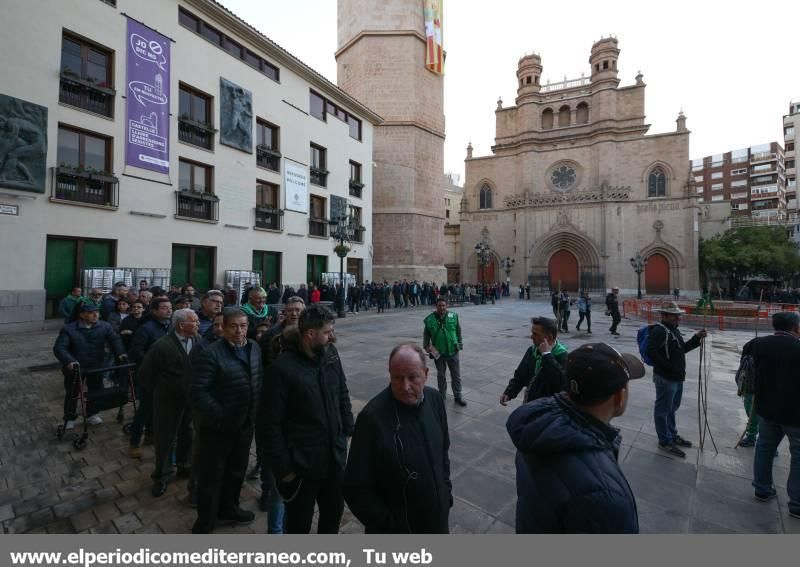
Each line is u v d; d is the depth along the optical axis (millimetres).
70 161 12258
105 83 13078
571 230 40594
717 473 4000
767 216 53469
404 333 13336
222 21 16812
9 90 10867
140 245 13773
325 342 2627
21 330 11000
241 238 17547
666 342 4504
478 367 8633
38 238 11375
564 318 14672
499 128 47375
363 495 1943
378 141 29281
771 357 3389
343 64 31641
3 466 3963
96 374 4977
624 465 4180
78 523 3082
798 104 63062
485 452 4457
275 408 2484
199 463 2906
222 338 3104
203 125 15953
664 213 38094
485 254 33312
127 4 13570
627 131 40656
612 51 41312
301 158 20797
